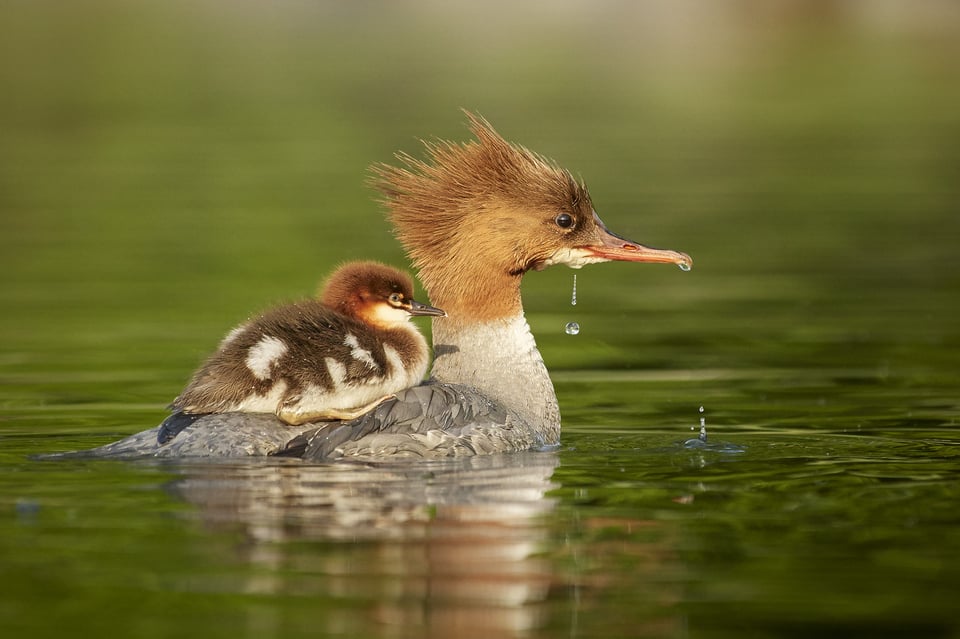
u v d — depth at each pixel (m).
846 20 54.59
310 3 59.25
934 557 8.33
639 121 36.41
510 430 11.52
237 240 23.67
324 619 7.39
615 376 15.70
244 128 35.66
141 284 20.86
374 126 34.81
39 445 11.74
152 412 13.45
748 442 12.04
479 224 12.31
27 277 21.25
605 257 12.63
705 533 8.82
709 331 18.08
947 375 15.39
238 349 11.00
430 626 7.34
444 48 50.22
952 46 49.03
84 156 32.00
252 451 10.71
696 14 55.81
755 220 25.27
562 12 56.69
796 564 8.24
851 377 15.38
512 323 12.48
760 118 37.28
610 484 10.14
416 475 10.33
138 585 7.83
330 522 8.96
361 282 11.68
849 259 22.45
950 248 23.16
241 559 8.23
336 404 11.12
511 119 35.97
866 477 10.39
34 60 48.03
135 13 59.22
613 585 7.91
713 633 7.29
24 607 7.52
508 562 8.26
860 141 33.81
